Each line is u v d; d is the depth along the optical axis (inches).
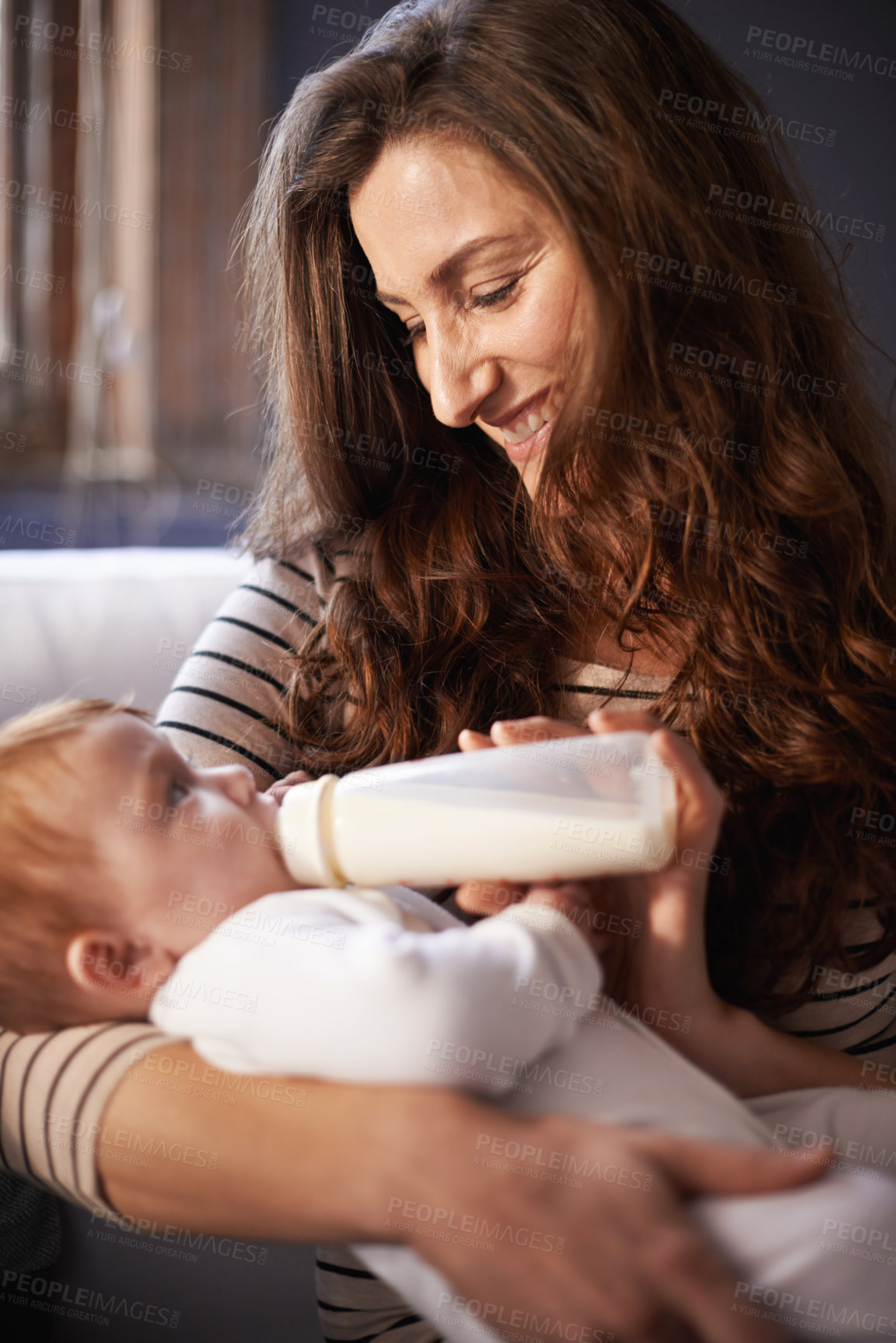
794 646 35.8
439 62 33.5
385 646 38.3
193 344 106.8
